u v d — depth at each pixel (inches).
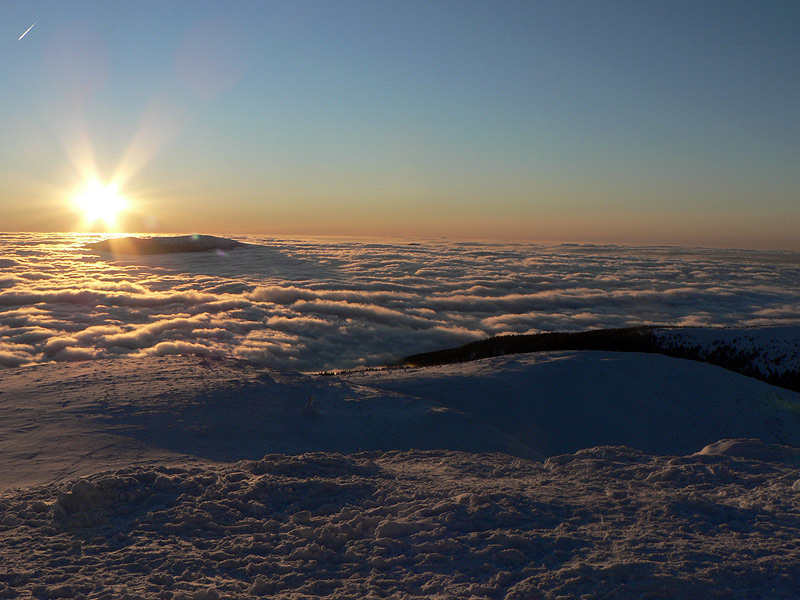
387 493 280.4
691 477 317.4
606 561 194.2
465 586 183.3
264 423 619.2
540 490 291.9
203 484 294.4
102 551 216.8
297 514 249.0
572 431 811.4
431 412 729.0
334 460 343.3
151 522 244.4
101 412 595.5
